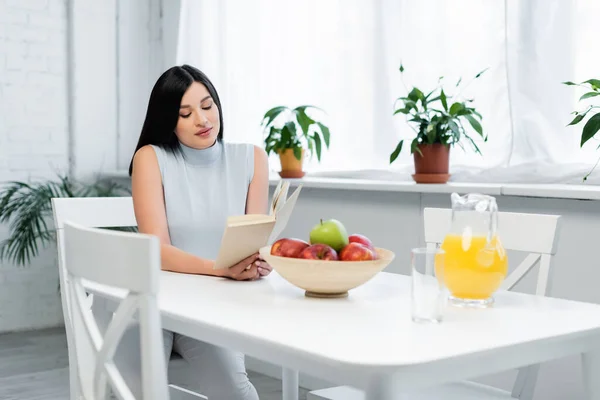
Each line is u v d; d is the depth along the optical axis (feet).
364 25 11.43
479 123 9.61
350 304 5.10
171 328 4.96
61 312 14.94
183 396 6.12
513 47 9.59
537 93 9.44
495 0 9.94
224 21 13.69
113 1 15.25
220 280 6.08
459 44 10.34
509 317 4.78
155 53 15.70
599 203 7.98
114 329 4.20
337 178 11.81
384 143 11.28
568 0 9.13
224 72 13.73
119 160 15.52
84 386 5.12
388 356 3.81
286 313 4.81
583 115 8.24
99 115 15.19
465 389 5.86
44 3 14.56
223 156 7.56
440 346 4.03
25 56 14.42
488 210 5.04
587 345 4.66
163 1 15.46
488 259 5.00
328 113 12.06
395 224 10.07
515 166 9.65
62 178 14.46
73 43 14.83
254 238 5.81
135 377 5.86
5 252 14.28
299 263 5.09
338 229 5.32
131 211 7.57
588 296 8.13
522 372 5.98
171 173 7.25
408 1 10.88
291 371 6.90
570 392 8.29
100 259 4.23
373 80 11.35
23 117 14.44
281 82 12.80
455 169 10.41
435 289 4.55
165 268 6.54
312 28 12.25
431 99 10.00
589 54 9.00
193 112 7.16
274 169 13.10
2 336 14.03
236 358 6.65
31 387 10.98
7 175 14.30
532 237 6.28
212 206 7.33
